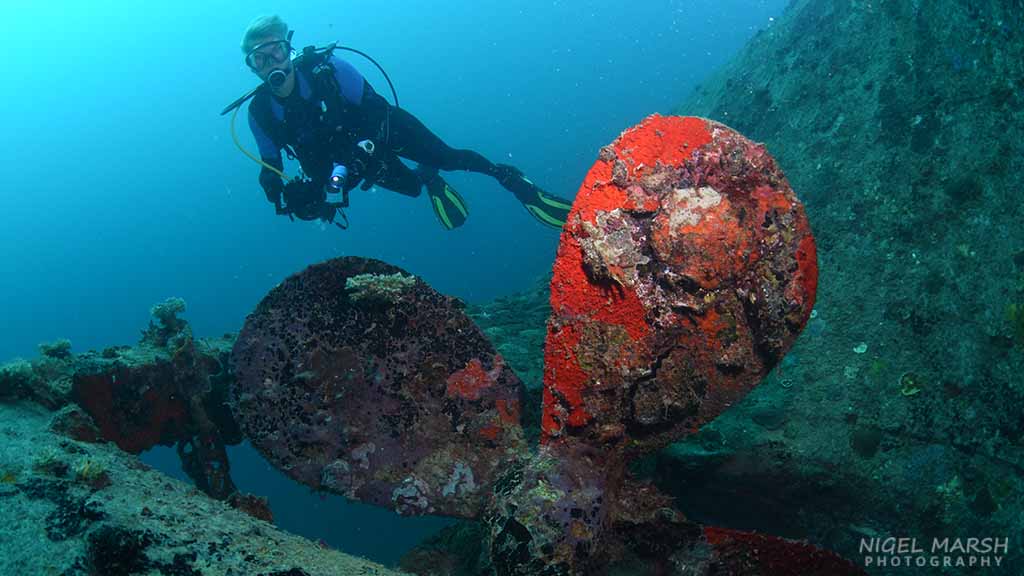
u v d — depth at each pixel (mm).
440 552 3086
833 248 3705
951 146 3359
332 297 2576
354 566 1739
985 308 3008
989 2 3320
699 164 1895
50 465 1716
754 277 1928
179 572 1415
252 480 15227
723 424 3453
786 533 3309
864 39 4234
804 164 4160
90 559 1357
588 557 1815
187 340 2908
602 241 1847
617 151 1865
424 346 2537
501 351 4305
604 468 1960
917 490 3006
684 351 1950
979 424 2922
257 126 4695
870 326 3379
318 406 2500
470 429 2457
